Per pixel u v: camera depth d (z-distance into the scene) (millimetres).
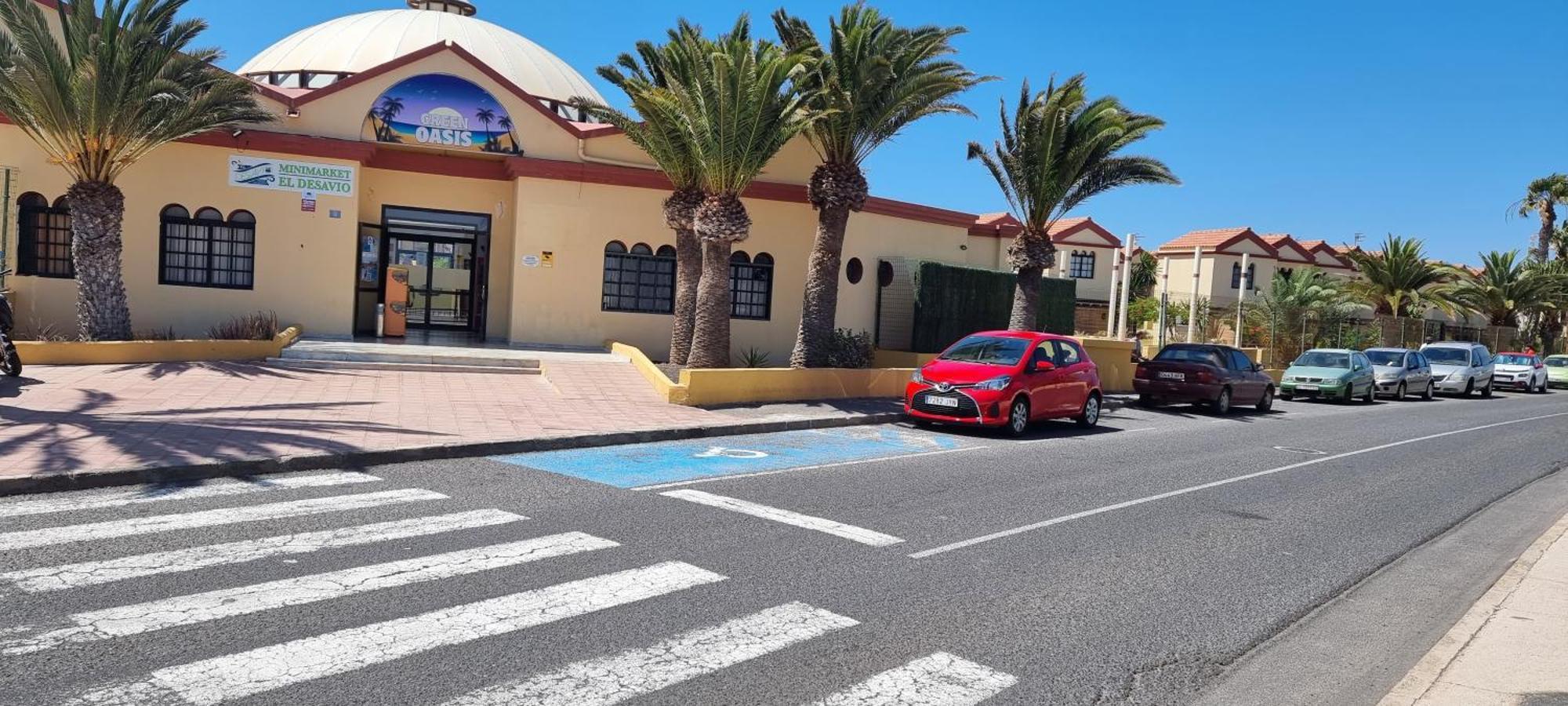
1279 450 14531
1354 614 6305
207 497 7707
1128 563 7227
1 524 6598
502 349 18375
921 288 22000
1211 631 5758
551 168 19625
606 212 20156
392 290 19656
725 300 17062
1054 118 20031
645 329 20578
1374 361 28781
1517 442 17422
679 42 18031
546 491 8672
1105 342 23469
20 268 17094
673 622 5301
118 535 6422
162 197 17703
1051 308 25328
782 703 4324
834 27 17016
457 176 20391
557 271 19906
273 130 18406
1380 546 8328
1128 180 21359
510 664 4574
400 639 4824
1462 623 5938
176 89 14758
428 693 4207
